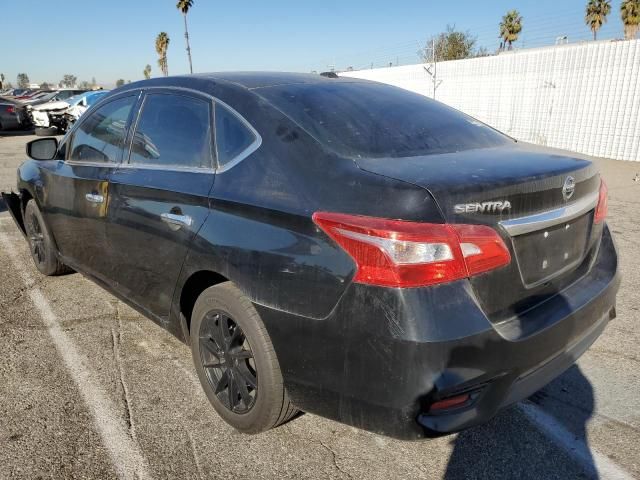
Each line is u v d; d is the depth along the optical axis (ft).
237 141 8.25
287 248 6.93
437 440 8.32
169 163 9.37
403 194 6.22
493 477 7.51
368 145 7.59
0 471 7.56
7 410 9.00
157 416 8.89
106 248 10.93
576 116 44.09
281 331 7.04
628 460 7.80
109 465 7.71
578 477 7.48
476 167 6.98
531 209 6.81
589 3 123.95
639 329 11.95
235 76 9.53
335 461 7.86
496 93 52.60
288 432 8.54
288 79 9.51
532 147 9.21
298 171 7.26
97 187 10.93
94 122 11.96
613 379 9.95
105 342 11.51
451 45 129.49
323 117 7.97
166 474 7.54
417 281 6.03
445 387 5.98
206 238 8.00
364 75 76.84
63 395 9.46
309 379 6.89
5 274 15.71
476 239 6.21
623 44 39.52
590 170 8.03
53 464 7.72
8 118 67.26
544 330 6.79
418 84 65.21
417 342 5.92
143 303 10.21
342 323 6.39
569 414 8.91
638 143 39.34
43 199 13.47
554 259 7.43
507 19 139.64
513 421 8.74
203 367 8.82
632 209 24.09
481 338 6.12
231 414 8.38
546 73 46.52
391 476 7.55
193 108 9.25
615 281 8.55
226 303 7.89
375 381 6.25
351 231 6.32
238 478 7.49
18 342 11.46
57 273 15.07
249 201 7.50
